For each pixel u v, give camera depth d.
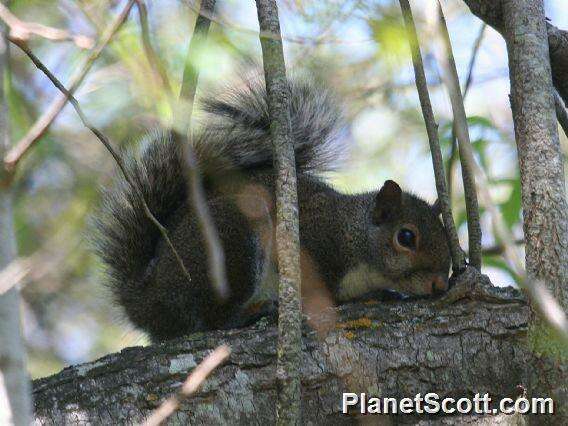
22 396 4.29
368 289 11.30
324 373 7.43
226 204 10.70
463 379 7.45
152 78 6.26
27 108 8.94
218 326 10.38
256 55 10.28
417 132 12.77
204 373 5.27
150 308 10.49
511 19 6.71
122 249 10.75
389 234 10.97
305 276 11.39
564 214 5.99
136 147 10.93
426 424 7.18
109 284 10.77
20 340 4.36
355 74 11.66
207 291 10.31
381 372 7.45
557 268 5.89
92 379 7.30
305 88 11.81
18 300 4.40
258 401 7.27
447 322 7.61
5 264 4.42
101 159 10.95
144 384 7.27
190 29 8.07
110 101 9.91
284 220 6.55
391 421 7.42
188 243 10.34
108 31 4.85
